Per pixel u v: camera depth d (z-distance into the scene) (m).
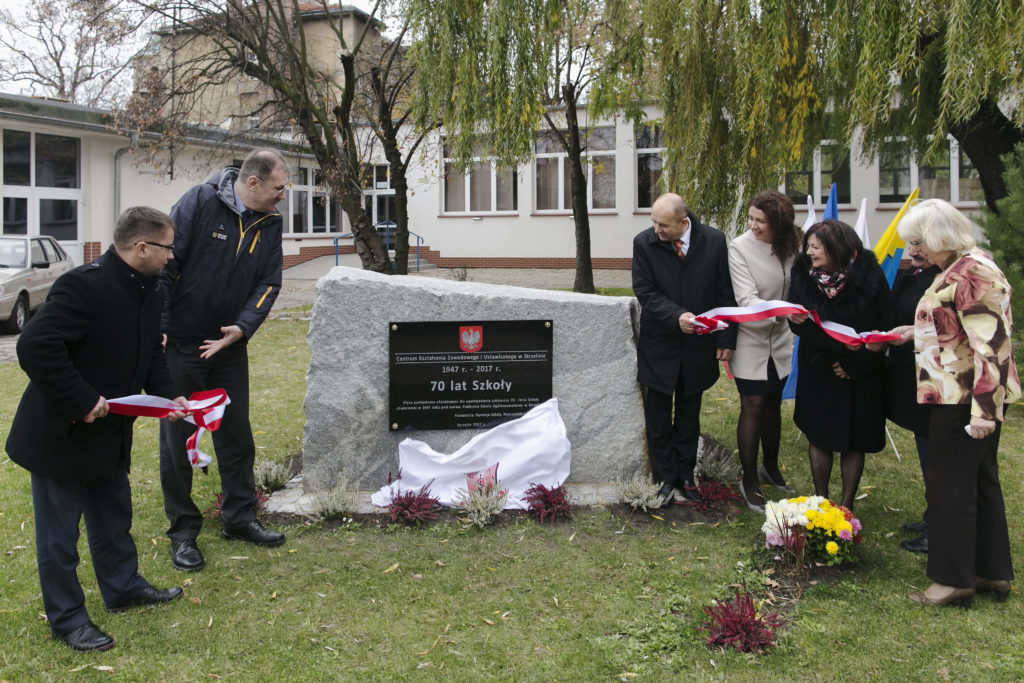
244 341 4.05
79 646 3.08
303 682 2.90
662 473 4.68
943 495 3.42
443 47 9.97
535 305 4.80
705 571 3.79
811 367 4.11
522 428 4.69
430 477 4.66
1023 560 3.92
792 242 4.44
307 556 3.96
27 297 12.51
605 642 3.16
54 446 2.97
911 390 3.95
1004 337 3.25
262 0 14.80
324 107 15.18
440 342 4.76
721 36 9.48
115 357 3.07
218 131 18.64
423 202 24.39
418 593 3.58
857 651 3.10
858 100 8.28
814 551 3.81
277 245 4.16
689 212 4.47
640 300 4.57
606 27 13.07
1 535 4.27
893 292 4.12
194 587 3.63
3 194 16.78
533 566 3.85
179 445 3.83
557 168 22.92
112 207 18.86
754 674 2.95
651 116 20.59
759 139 9.35
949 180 18.38
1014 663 3.00
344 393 4.74
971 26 7.61
